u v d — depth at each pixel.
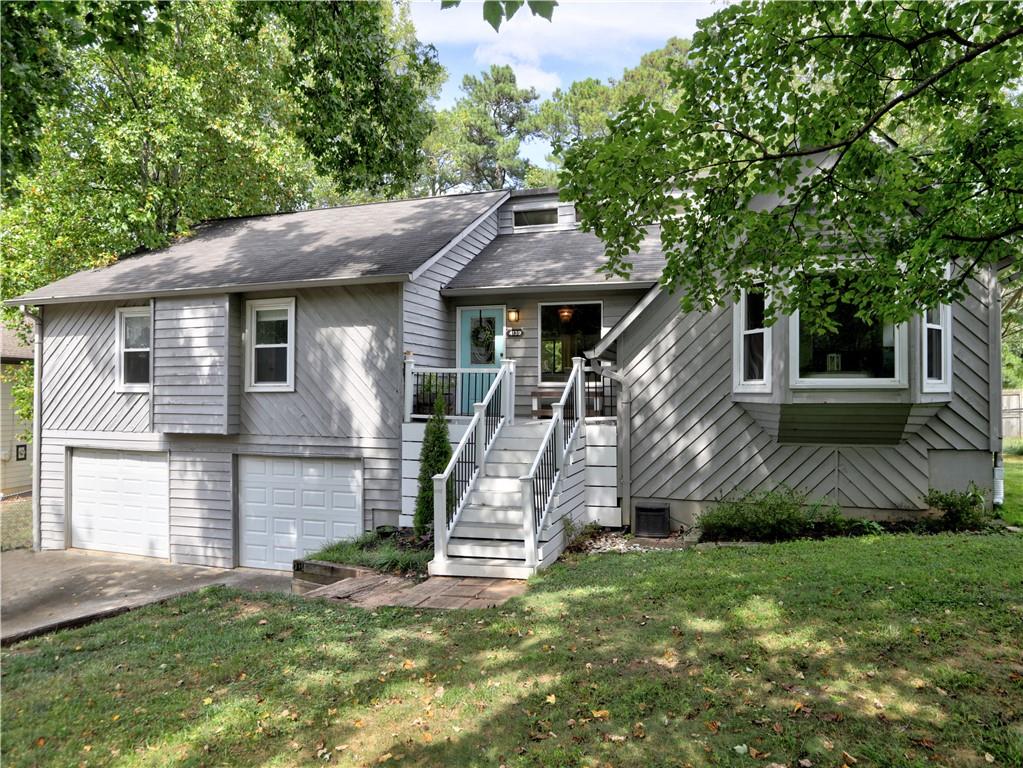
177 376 10.98
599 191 5.27
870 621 4.70
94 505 12.10
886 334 7.73
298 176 18.20
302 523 10.69
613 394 10.25
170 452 11.43
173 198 15.41
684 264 5.80
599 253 11.70
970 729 3.33
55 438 12.29
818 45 4.85
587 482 9.68
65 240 14.07
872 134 6.97
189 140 14.75
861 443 8.48
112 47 8.05
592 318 11.01
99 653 5.06
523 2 2.94
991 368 8.25
